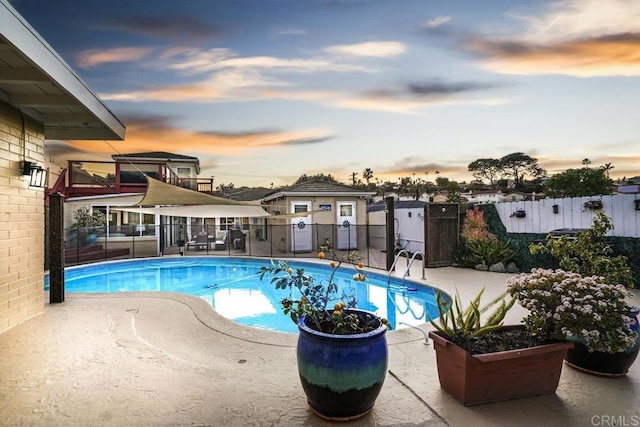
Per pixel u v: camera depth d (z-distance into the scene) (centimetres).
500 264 1016
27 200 545
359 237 1770
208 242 1831
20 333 490
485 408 288
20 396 312
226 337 511
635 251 750
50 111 562
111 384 336
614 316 309
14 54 365
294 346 477
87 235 1430
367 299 900
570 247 470
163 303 690
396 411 284
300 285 333
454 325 329
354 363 261
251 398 309
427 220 1108
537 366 303
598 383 330
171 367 379
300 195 1694
